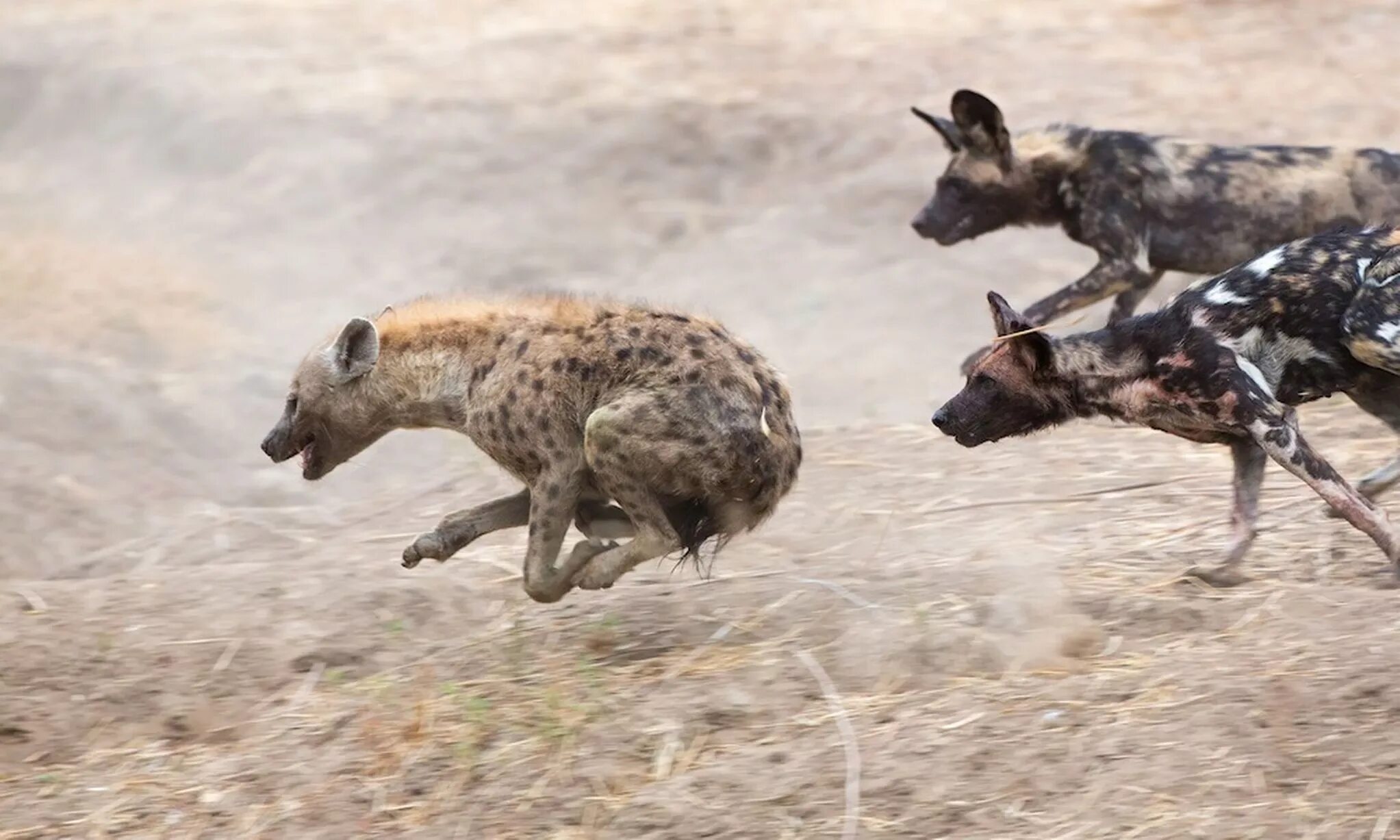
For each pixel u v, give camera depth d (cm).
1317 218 3008
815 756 1689
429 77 5250
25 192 5066
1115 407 2077
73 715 1989
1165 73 4806
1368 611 1869
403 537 2694
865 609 2066
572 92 5050
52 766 1902
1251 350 2048
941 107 4738
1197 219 3030
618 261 4325
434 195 4656
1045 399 2094
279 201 4741
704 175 4619
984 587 2102
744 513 2017
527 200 4600
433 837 1655
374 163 4816
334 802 1741
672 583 2292
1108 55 4969
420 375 2127
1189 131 4425
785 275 4147
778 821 1595
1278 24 5059
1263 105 4531
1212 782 1558
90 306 4094
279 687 2050
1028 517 2456
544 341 2036
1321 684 1691
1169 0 5356
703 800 1638
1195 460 2661
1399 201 2997
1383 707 1634
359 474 3238
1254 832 1482
